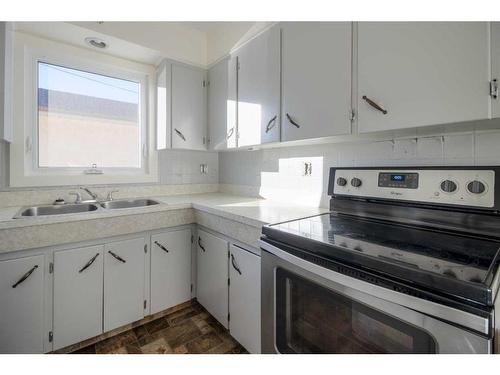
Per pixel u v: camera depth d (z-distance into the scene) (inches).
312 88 49.3
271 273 42.4
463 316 22.4
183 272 73.8
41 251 52.4
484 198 36.3
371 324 30.0
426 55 34.8
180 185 93.4
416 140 47.7
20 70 65.4
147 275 67.1
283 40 55.4
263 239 43.6
